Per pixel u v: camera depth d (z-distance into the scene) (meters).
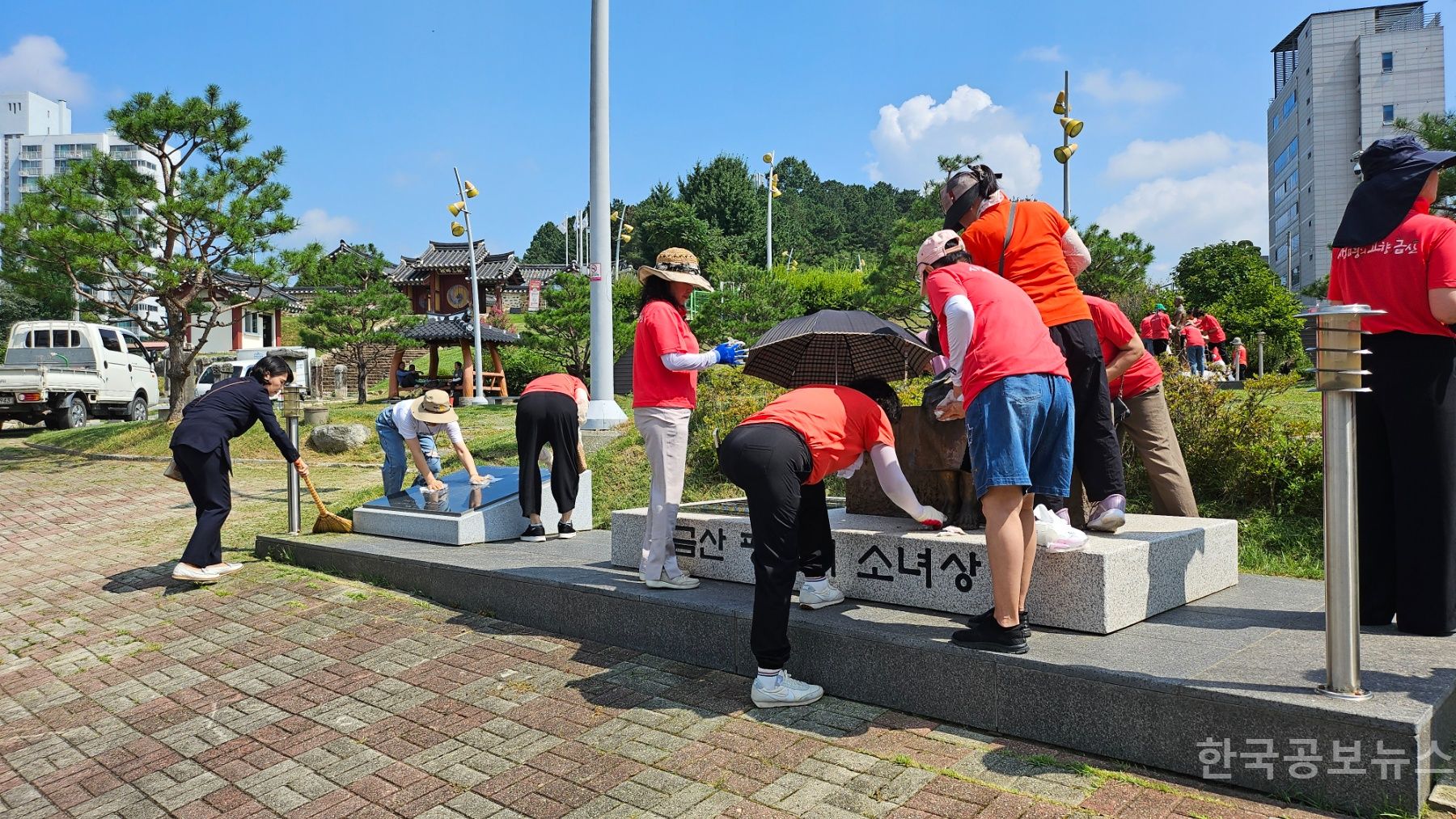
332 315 24.66
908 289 17.64
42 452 17.27
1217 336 21.28
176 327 17.80
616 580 5.07
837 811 2.93
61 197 16.25
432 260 29.72
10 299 44.16
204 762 3.77
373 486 11.81
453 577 5.75
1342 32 63.03
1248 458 6.63
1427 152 3.65
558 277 24.56
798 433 3.81
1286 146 71.69
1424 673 3.08
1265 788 2.83
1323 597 4.30
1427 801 2.66
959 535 4.19
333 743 3.84
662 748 3.52
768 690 3.79
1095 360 4.08
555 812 3.09
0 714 4.57
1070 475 3.54
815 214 92.62
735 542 4.95
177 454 6.71
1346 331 2.84
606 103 11.38
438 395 7.64
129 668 5.11
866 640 3.78
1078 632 3.69
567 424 6.91
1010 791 2.97
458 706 4.12
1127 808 2.81
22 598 6.95
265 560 7.36
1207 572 4.35
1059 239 4.19
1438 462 3.54
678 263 4.79
